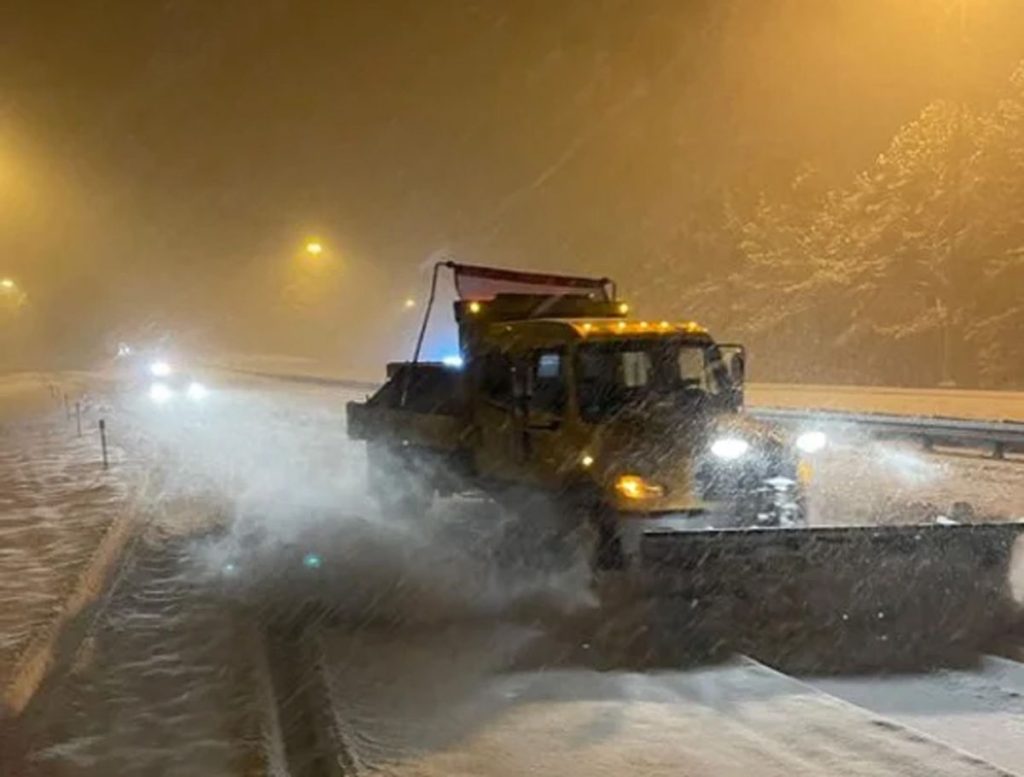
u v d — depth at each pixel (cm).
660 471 818
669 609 734
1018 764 525
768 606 753
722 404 970
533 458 938
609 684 643
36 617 761
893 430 1973
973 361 3609
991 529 777
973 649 729
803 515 849
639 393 933
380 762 522
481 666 684
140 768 531
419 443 1190
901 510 898
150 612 830
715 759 518
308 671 686
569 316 1208
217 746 557
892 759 509
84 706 618
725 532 740
